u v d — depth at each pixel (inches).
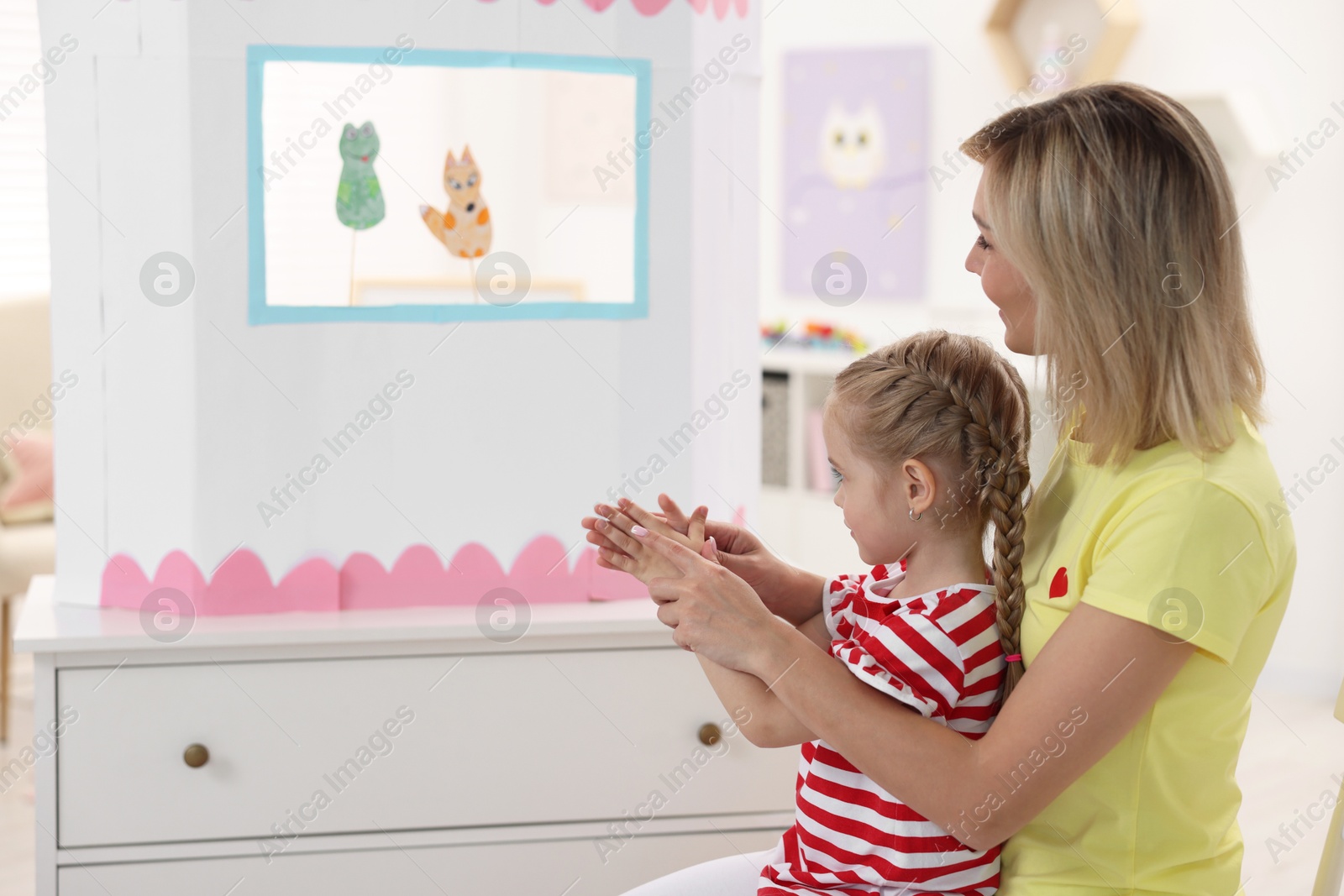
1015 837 39.9
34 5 132.0
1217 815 38.9
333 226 55.9
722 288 61.5
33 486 108.2
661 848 59.3
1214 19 119.6
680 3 57.7
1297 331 118.4
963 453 40.1
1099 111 37.7
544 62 56.7
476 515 58.7
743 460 64.3
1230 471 36.7
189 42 53.7
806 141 148.5
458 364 57.6
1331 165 115.6
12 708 115.4
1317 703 120.2
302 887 56.6
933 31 137.2
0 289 133.0
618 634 57.8
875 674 38.5
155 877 55.4
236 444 56.0
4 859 85.4
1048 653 36.6
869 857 39.8
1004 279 41.3
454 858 57.7
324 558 57.6
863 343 141.8
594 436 59.1
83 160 54.9
